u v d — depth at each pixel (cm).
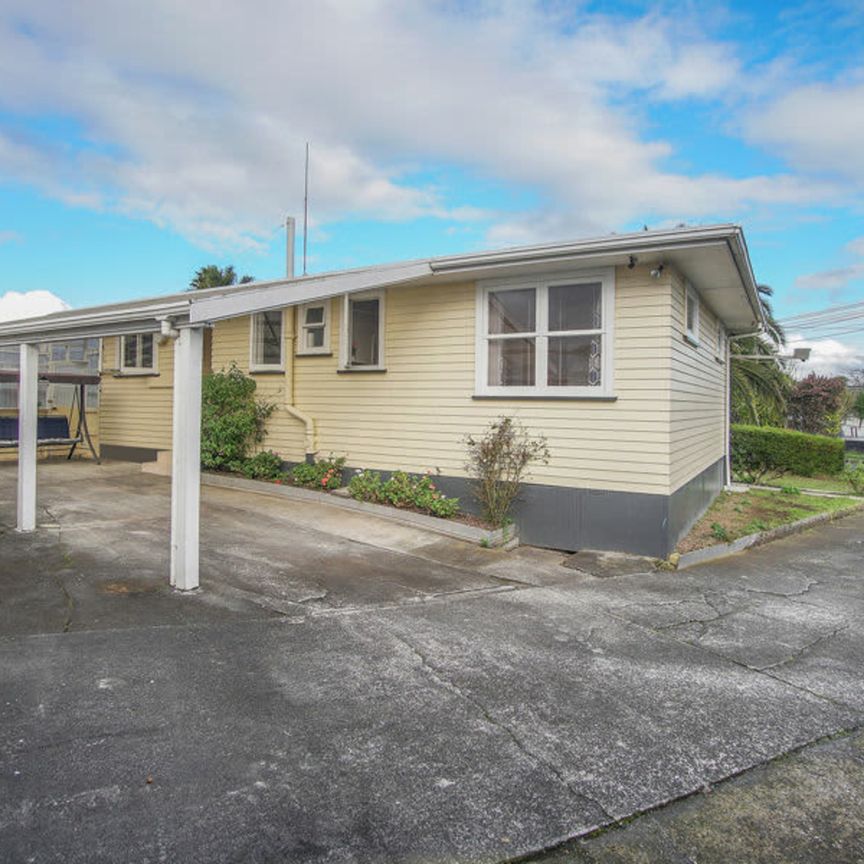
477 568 637
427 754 292
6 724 302
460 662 398
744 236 648
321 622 459
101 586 513
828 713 348
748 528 895
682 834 245
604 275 727
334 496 871
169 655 389
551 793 266
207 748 289
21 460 682
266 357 1034
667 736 317
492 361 805
